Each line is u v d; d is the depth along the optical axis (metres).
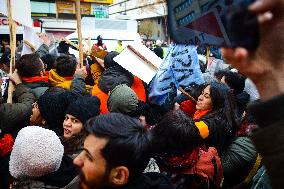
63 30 15.58
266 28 0.41
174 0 0.49
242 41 0.42
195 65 2.82
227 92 2.23
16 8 3.37
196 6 0.47
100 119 1.15
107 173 1.11
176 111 1.71
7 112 2.28
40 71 2.87
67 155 1.59
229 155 2.01
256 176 1.60
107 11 17.20
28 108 2.38
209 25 0.45
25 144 1.39
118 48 9.54
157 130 1.65
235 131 2.14
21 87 2.69
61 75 3.18
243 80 2.86
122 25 12.03
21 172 1.42
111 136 1.09
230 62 0.44
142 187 1.16
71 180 1.45
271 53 0.42
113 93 2.14
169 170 1.67
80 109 1.92
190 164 1.63
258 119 0.45
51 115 2.11
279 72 0.42
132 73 2.68
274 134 0.43
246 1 0.40
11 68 2.95
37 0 14.91
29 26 3.49
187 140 1.60
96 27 11.80
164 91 2.76
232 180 2.02
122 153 1.09
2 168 1.87
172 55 2.81
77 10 3.24
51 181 1.42
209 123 2.01
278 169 0.43
